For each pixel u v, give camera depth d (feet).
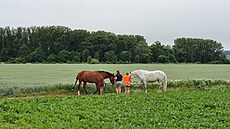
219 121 53.01
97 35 467.52
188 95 81.51
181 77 181.98
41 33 492.13
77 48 478.18
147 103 68.85
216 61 522.88
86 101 71.67
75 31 485.15
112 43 456.45
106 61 440.86
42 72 220.84
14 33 496.64
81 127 47.85
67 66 317.83
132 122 51.01
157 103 69.26
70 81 146.20
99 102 70.18
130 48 468.75
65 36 478.59
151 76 95.35
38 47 475.31
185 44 528.63
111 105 65.98
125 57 448.24
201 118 54.49
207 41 526.16
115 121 52.80
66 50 475.31
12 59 459.73
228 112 58.65
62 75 191.01
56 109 61.26
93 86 103.55
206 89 105.50
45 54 470.80
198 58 523.29
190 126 47.96
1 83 132.77
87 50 451.12
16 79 158.10
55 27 503.20
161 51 472.85
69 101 71.26
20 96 90.27
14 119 54.49
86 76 91.09
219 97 78.38
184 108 63.77
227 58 532.73
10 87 103.45
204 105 67.26
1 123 52.42
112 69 252.21
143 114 56.49
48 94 94.07
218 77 183.93
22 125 50.55
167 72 235.81
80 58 454.40
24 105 64.90
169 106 65.16
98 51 452.76
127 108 62.69
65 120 53.47
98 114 56.44
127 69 252.83
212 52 529.45
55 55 461.78
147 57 453.58
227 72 240.12
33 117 54.03
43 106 64.54
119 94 84.07
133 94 83.97
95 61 428.15
